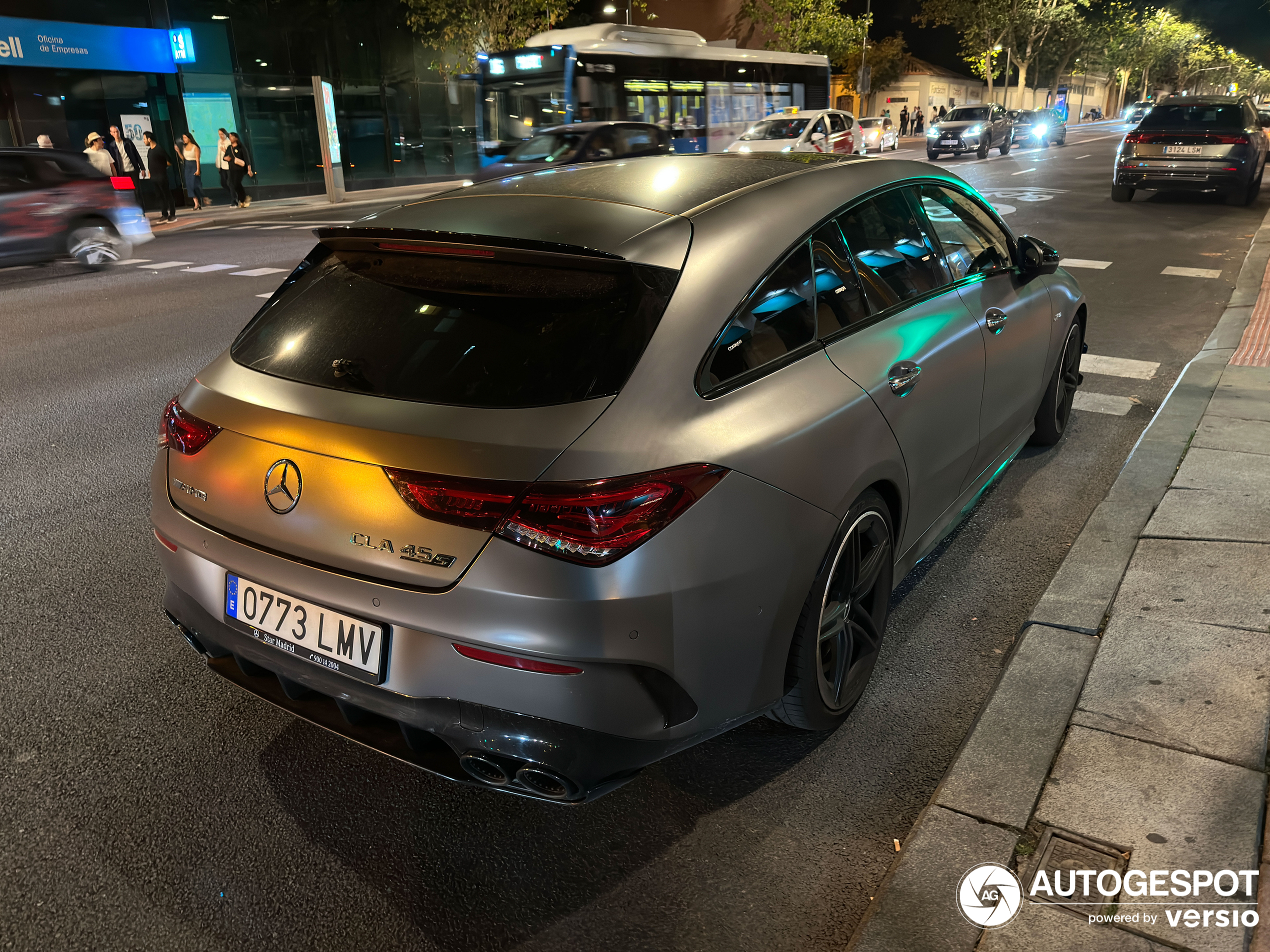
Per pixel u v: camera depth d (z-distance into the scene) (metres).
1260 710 2.49
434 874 2.20
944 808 2.23
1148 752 2.36
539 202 2.42
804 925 2.03
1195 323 7.56
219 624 2.24
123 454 5.24
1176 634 2.88
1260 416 4.85
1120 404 5.49
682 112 20.03
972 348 3.11
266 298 10.15
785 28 43.22
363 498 1.92
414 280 2.27
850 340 2.53
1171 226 13.23
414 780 2.55
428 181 30.25
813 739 2.65
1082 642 2.89
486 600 1.82
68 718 2.82
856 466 2.35
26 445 5.43
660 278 2.08
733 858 2.22
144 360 7.47
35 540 4.11
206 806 2.44
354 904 2.11
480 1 26.81
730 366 2.12
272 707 2.89
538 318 2.06
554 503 1.79
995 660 3.00
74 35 21.28
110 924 2.05
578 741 1.87
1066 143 43.62
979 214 3.63
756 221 2.38
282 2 25.39
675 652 1.92
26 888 2.16
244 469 2.11
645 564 1.83
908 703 2.80
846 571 2.47
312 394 2.11
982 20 66.69
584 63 17.39
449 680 1.89
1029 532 3.88
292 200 25.50
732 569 1.98
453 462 1.85
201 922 2.06
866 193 2.85
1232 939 1.83
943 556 3.71
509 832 2.33
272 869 2.22
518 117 17.78
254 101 25.27
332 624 2.02
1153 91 123.19
